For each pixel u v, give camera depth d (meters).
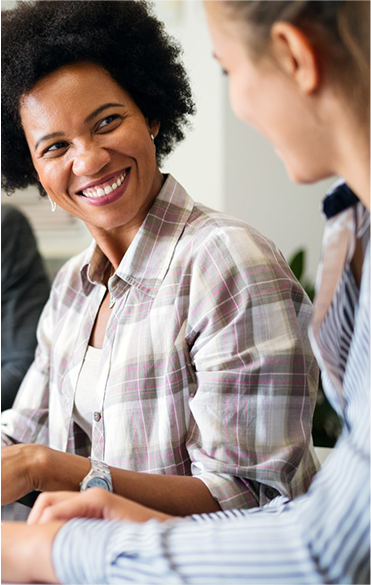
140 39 1.25
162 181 1.29
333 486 0.57
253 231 1.19
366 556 0.54
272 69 0.63
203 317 1.12
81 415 1.31
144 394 1.16
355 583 0.55
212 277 1.13
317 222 3.59
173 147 1.47
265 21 0.61
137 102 1.27
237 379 1.07
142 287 1.20
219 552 0.58
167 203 1.24
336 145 0.63
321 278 0.74
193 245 1.18
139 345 1.17
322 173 0.66
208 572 0.58
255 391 1.07
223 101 3.51
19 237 2.21
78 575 0.65
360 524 0.54
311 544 0.56
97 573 0.63
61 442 1.33
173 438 1.13
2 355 2.08
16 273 2.15
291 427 1.08
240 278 1.12
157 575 0.59
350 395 0.68
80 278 1.41
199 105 3.51
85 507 0.75
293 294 1.16
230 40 0.64
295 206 3.59
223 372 1.08
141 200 1.22
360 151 0.62
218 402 1.07
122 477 1.00
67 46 1.16
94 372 1.29
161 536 0.61
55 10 1.20
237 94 0.66
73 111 1.17
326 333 0.74
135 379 1.16
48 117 1.19
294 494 1.09
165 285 1.18
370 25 0.59
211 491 1.02
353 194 0.72
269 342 1.09
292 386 1.08
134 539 0.63
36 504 0.79
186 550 0.60
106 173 1.19
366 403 0.60
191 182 3.59
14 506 1.18
